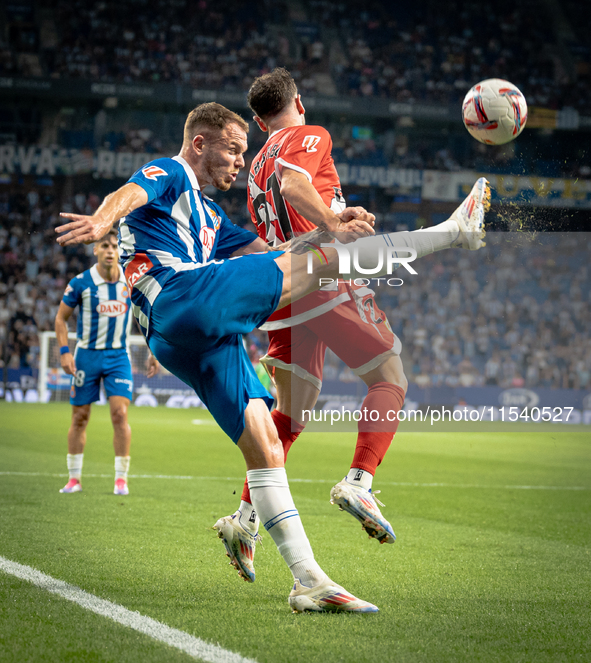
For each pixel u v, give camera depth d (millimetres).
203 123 5309
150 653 3951
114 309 10422
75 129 43969
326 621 4629
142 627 4406
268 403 5070
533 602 5246
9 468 12688
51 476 11883
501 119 6109
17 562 5969
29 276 42125
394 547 7215
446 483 12875
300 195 5363
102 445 17734
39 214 43312
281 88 6137
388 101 44719
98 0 46250
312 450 19000
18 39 44469
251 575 5418
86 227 4352
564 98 50344
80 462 10328
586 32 52500
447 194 43719
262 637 4273
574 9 52844
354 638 4301
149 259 5008
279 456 4980
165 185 5062
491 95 6102
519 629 4578
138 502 9492
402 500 10656
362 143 46625
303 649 4074
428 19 51438
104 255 10430
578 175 45281
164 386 36812
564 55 51625
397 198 45094
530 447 21562
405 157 46875
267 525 4930
